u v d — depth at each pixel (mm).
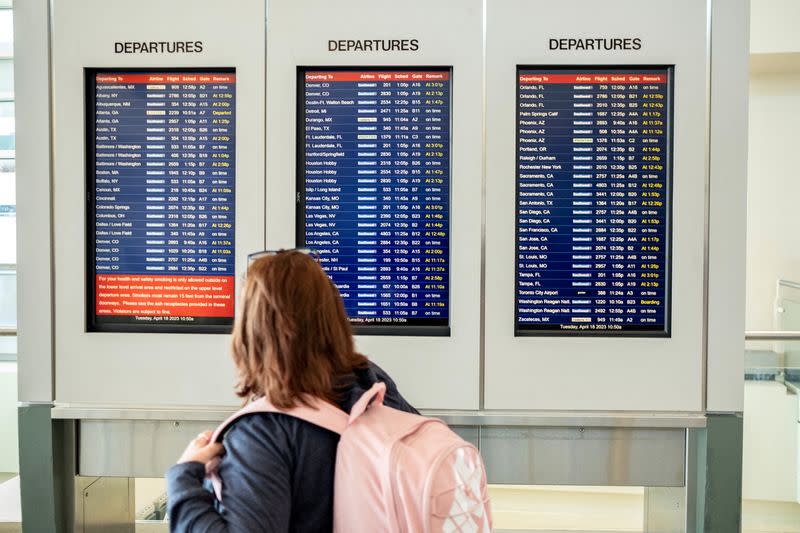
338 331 1121
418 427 1073
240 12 1954
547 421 1972
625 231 1967
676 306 1954
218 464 1090
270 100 1961
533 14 1929
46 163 1990
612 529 3086
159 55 1969
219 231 2002
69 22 1969
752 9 3945
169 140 1993
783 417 2834
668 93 1938
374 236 1985
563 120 1953
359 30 1945
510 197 1953
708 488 1966
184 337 2002
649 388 1968
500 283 1963
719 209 1939
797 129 4566
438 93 1962
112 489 2348
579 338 1964
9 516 2412
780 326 3906
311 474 1047
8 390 2564
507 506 3305
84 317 2010
